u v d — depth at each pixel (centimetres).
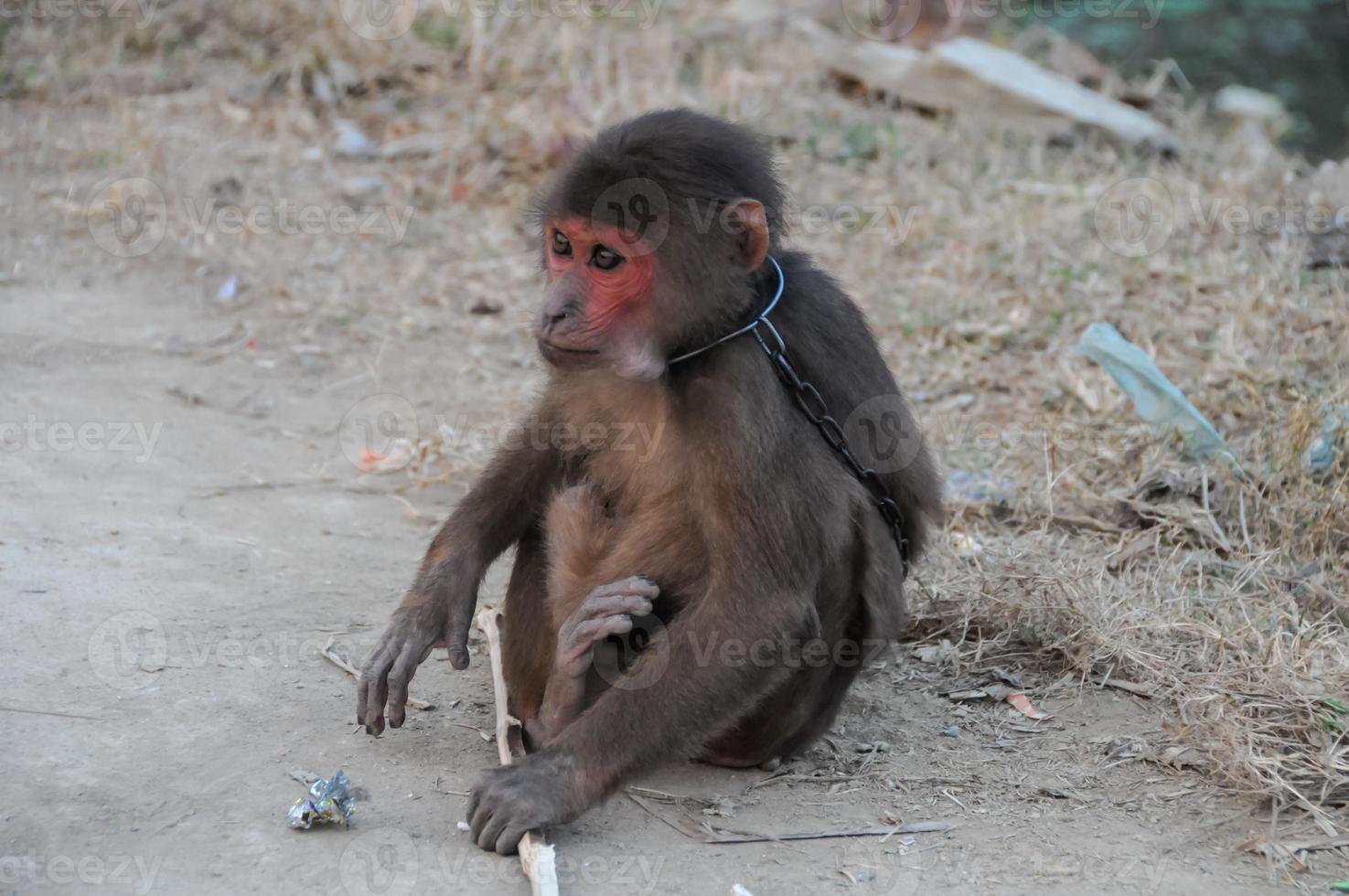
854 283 1856
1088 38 3042
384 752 955
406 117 2325
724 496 880
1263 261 1820
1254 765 927
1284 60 2962
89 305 1756
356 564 1243
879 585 964
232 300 1806
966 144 2289
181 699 995
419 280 1881
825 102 2425
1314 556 1257
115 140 2153
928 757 993
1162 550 1276
